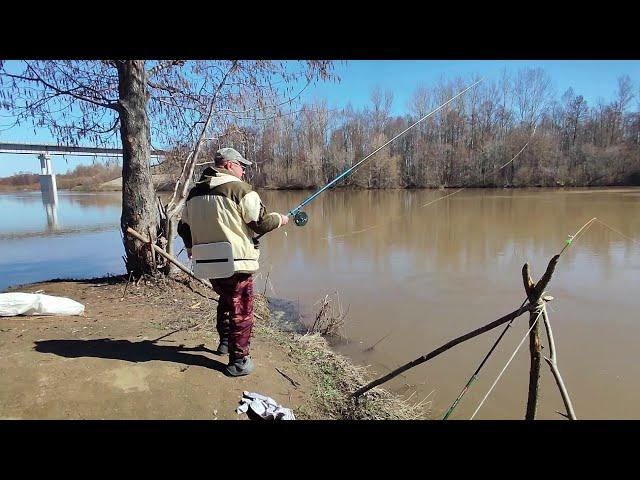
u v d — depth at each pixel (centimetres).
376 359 541
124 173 579
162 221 607
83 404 270
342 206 2239
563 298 757
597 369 511
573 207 1861
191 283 602
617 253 1057
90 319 432
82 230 1631
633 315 674
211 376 321
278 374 360
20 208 2812
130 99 561
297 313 706
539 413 421
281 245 1263
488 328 277
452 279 896
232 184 295
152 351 348
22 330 376
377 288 845
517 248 1155
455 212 1830
